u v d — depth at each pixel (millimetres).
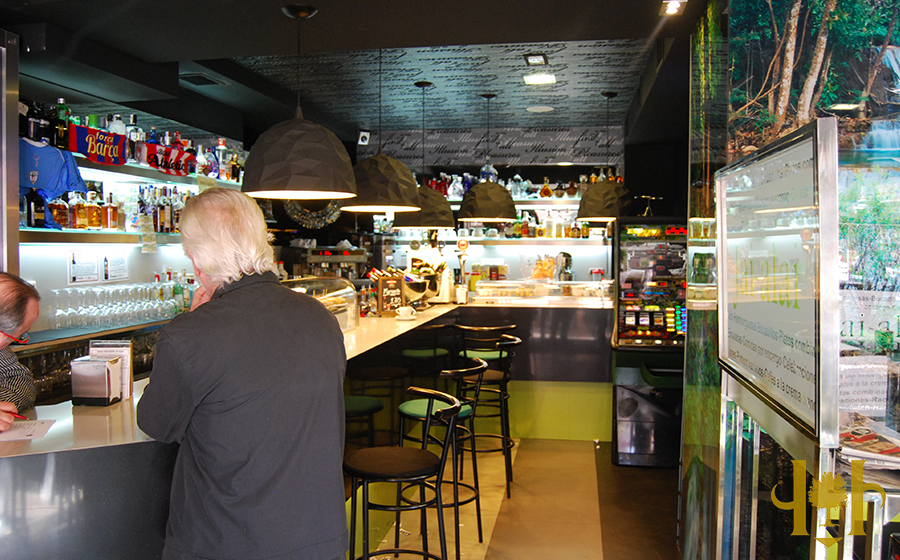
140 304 4980
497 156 9281
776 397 1803
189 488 1719
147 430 1763
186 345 1656
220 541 1669
